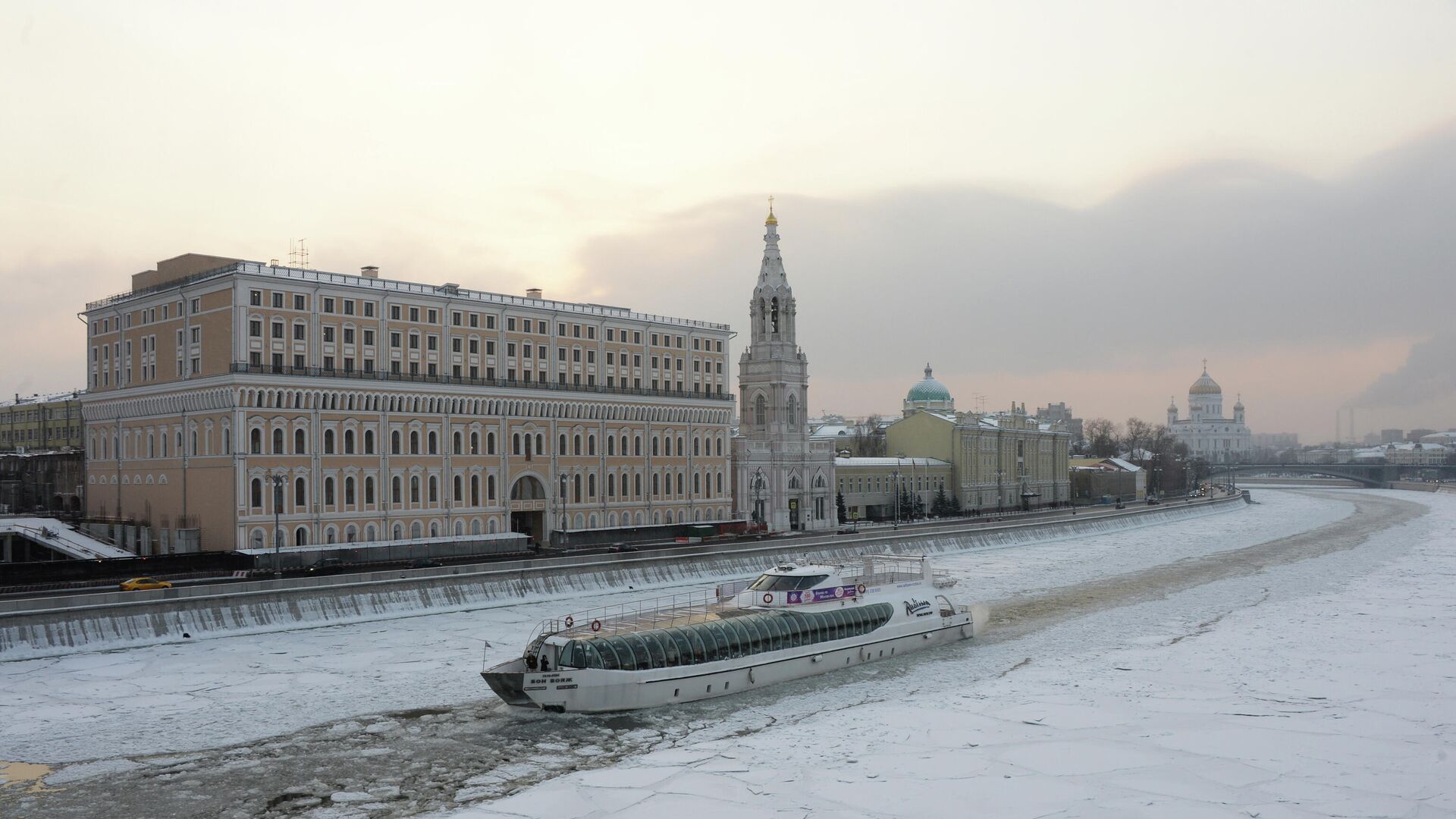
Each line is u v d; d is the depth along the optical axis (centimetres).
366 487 12850
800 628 7500
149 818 4781
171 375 12912
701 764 5406
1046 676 7419
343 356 12775
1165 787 4994
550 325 14988
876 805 4781
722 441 17350
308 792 5094
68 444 18075
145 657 7862
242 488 11775
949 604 8856
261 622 8875
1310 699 6638
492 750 5731
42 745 5794
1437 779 5100
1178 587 12212
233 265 12094
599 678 6381
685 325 16925
